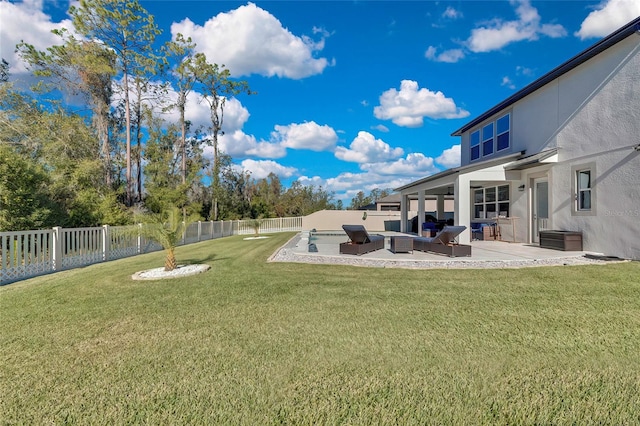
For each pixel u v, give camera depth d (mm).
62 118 19438
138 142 29703
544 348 3275
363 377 2789
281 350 3334
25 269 8250
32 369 3051
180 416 2334
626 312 4297
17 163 10711
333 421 2254
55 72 20922
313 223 29344
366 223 29234
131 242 13031
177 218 7969
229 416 2324
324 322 4113
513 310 4438
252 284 6277
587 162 9711
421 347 3340
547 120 11398
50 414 2389
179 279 6895
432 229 16141
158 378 2846
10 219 10211
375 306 4734
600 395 2500
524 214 12500
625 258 8516
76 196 14578
